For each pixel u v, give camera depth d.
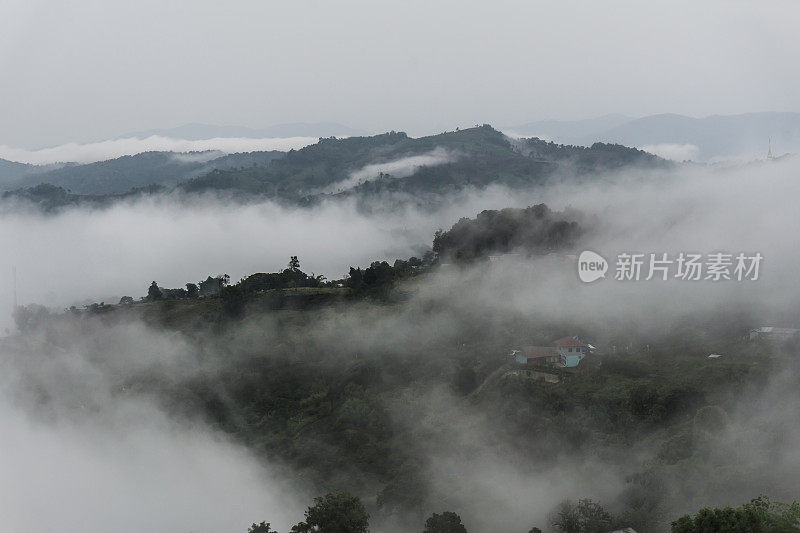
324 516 60.56
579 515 58.94
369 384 111.75
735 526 43.16
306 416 110.56
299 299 156.62
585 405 82.50
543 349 100.75
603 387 86.38
